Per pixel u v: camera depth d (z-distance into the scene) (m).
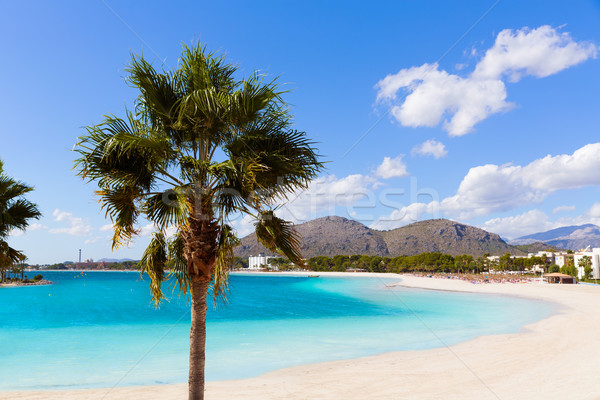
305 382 11.20
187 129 5.89
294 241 6.26
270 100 5.60
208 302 41.50
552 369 11.48
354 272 174.88
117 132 5.48
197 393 5.60
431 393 9.62
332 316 28.66
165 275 6.52
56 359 14.81
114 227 5.69
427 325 22.91
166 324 25.20
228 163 5.32
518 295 44.31
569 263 116.44
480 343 16.66
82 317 29.27
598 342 15.61
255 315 29.84
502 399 8.87
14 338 19.84
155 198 6.34
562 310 28.81
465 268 144.12
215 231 5.79
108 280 123.75
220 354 15.52
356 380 11.24
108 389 10.72
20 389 10.78
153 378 12.01
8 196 8.45
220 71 6.12
